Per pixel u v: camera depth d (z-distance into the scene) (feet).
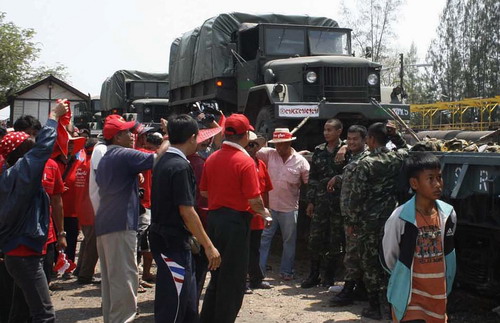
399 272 11.87
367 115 34.94
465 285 19.90
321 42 41.09
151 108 62.85
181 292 14.07
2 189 14.67
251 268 23.32
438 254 11.93
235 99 42.11
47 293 15.21
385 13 118.52
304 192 27.96
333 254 23.62
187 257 14.35
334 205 23.18
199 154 21.27
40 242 14.97
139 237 23.39
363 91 35.68
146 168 16.51
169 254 14.17
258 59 39.27
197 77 44.65
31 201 14.89
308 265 28.63
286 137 24.64
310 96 35.19
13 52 118.93
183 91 49.90
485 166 16.94
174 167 14.16
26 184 14.53
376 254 19.01
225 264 16.07
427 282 11.82
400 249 11.93
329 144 23.80
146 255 23.79
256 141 22.34
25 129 21.68
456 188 17.46
